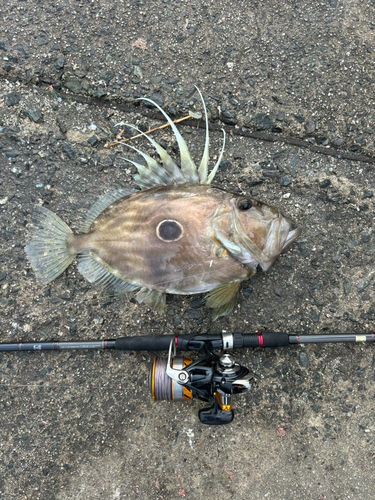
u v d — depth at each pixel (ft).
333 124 1.82
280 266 1.81
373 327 1.80
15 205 1.82
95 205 1.77
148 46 1.82
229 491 1.76
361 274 1.82
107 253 1.70
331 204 1.82
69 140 1.82
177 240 1.63
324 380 1.81
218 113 1.81
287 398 1.80
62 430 1.79
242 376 1.53
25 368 1.81
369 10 1.82
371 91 1.83
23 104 1.81
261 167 1.81
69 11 1.83
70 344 1.74
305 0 1.83
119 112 1.82
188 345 1.66
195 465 1.77
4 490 1.77
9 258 1.82
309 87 1.82
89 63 1.82
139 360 1.80
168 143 1.82
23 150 1.82
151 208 1.65
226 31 1.83
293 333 1.80
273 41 1.83
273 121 1.82
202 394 1.54
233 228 1.62
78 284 1.81
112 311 1.81
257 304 1.80
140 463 1.78
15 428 1.79
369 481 1.76
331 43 1.83
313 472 1.77
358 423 1.79
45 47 1.82
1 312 1.81
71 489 1.77
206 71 1.82
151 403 1.79
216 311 1.76
